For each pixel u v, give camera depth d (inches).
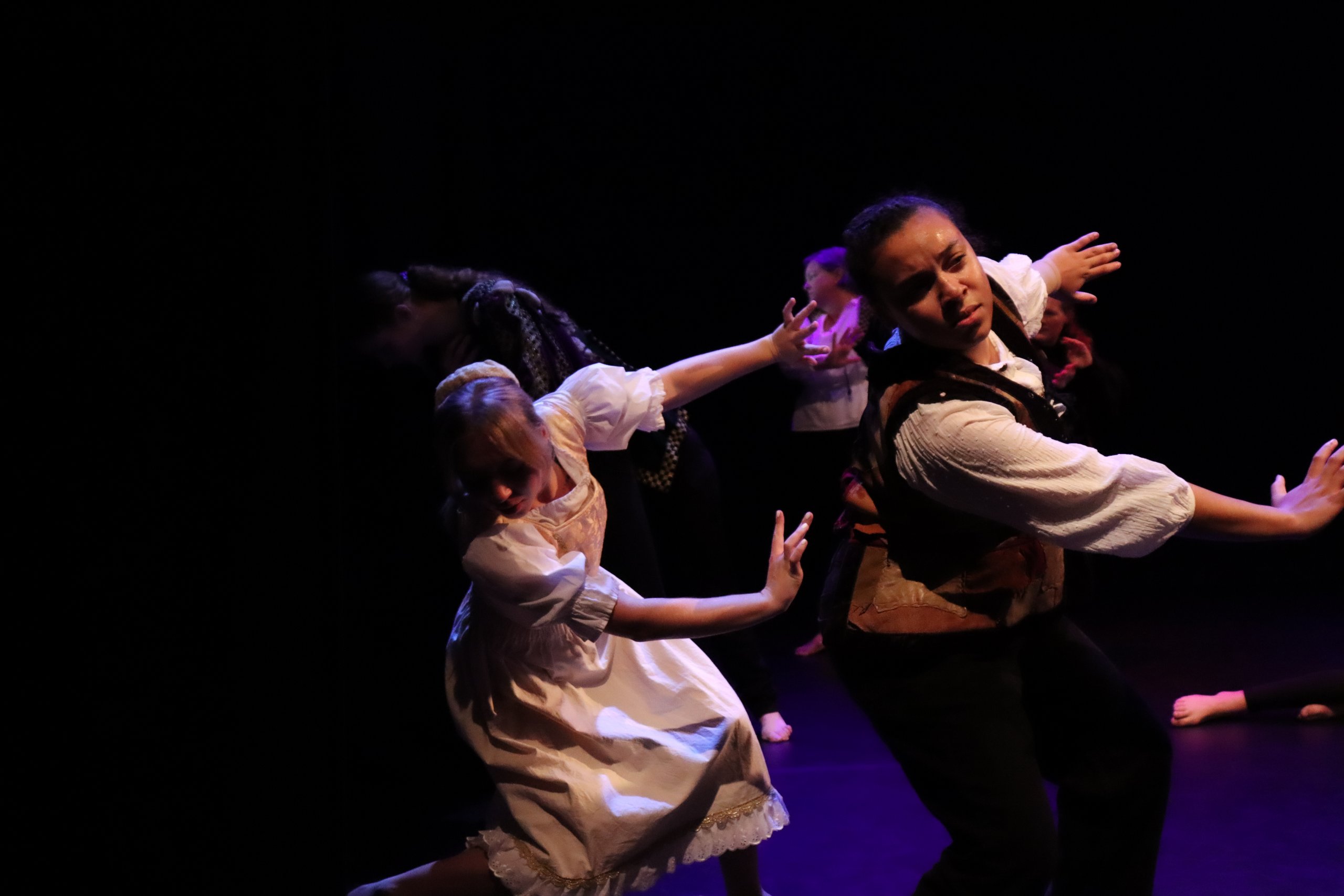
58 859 46.9
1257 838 105.9
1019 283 86.9
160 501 46.0
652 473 128.7
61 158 44.5
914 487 74.5
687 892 104.2
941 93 272.5
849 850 110.5
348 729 150.0
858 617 78.1
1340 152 274.8
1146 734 80.9
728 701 87.6
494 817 84.0
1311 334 286.5
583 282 277.0
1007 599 75.7
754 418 287.9
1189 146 277.4
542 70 265.4
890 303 73.4
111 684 46.4
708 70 268.5
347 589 172.1
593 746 83.6
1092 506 69.3
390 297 109.4
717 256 278.4
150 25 44.5
